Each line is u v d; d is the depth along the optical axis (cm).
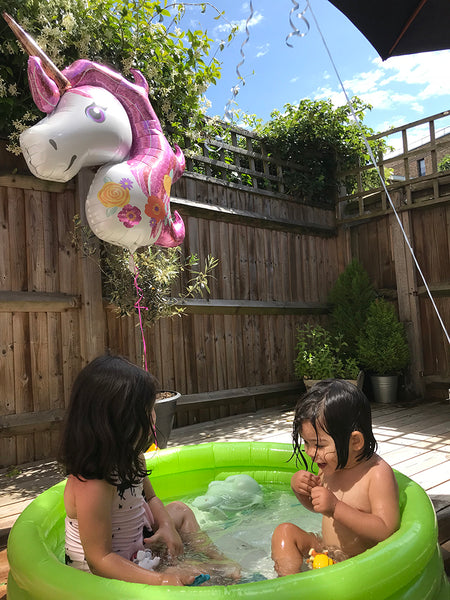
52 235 412
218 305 518
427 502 152
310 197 635
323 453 154
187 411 492
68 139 302
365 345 568
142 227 326
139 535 153
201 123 509
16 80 387
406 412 510
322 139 630
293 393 595
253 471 251
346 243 656
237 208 555
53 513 175
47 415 396
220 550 160
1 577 204
